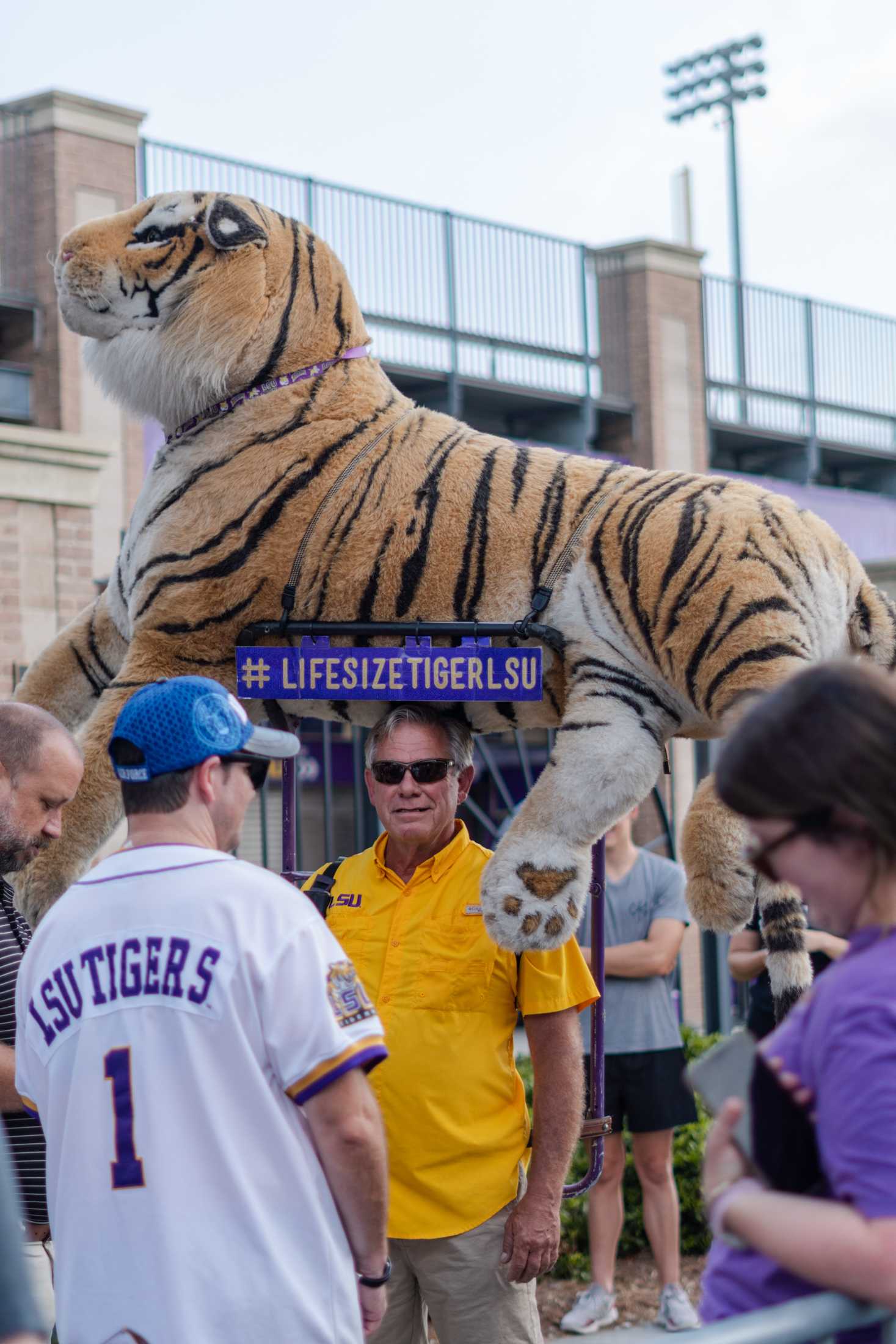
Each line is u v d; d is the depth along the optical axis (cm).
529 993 309
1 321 955
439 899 316
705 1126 598
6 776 287
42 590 773
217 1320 197
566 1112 306
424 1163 300
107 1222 203
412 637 313
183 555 322
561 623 309
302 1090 206
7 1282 140
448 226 1144
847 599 316
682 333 1294
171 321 327
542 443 1284
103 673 371
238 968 205
